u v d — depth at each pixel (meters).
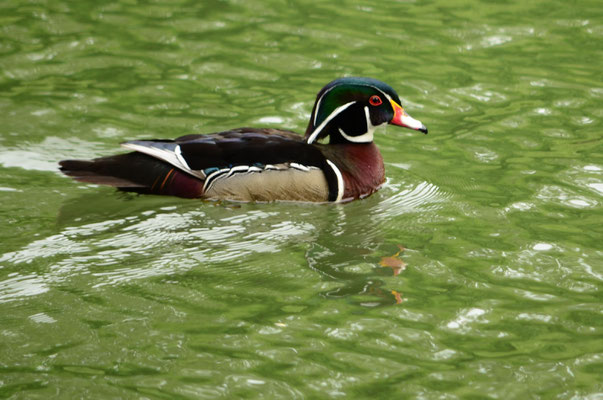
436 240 11.55
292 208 12.61
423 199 12.95
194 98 16.23
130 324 9.28
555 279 10.45
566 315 9.64
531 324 9.46
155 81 16.89
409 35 19.05
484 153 14.43
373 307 9.77
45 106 15.66
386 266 10.80
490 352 8.91
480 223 12.06
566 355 8.87
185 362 8.61
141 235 11.45
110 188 12.80
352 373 8.51
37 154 13.81
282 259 10.96
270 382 8.33
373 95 13.37
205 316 9.50
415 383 8.37
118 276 10.35
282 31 19.17
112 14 19.80
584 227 11.84
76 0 20.44
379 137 15.23
